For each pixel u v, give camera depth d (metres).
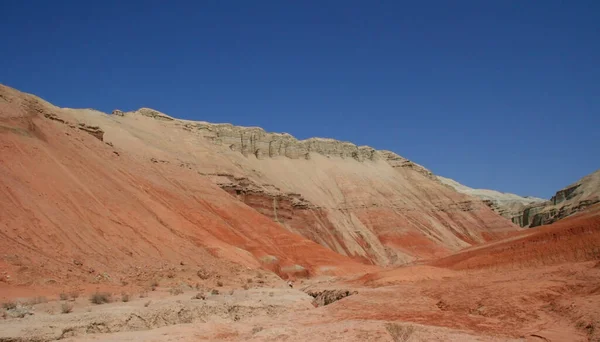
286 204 112.81
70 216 39.72
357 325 19.27
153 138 107.00
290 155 155.88
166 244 46.81
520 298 24.75
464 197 169.88
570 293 25.17
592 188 147.75
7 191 36.72
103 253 38.25
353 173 159.00
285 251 80.06
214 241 55.56
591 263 31.80
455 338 17.38
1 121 44.75
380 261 116.50
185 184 77.88
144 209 51.66
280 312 27.22
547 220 153.25
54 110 62.50
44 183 41.12
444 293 29.48
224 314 24.88
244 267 51.53
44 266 32.03
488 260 42.66
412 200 158.38
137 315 21.33
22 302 24.45
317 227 115.88
